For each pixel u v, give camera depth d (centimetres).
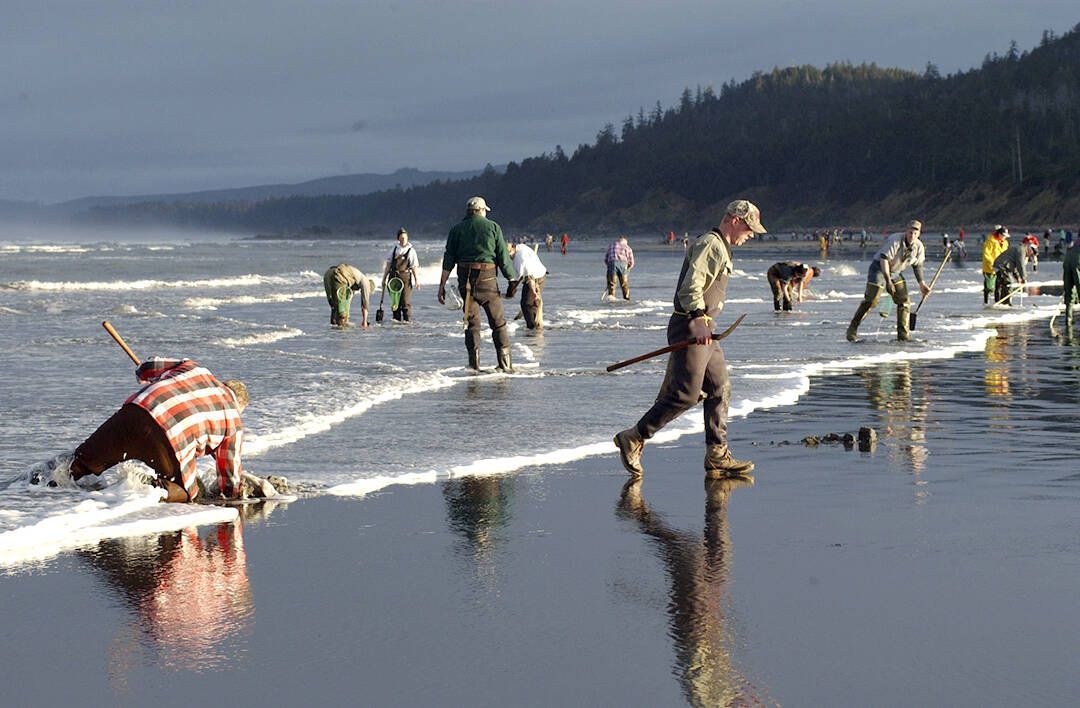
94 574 853
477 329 2173
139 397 1083
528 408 1711
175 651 685
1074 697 606
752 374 2114
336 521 1023
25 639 707
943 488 1143
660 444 1420
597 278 7475
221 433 1105
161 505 1067
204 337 2939
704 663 660
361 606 773
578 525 1004
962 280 6322
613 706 598
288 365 2273
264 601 785
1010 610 752
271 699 610
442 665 659
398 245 3572
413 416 1631
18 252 16338
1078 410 1680
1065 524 987
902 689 618
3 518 997
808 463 1286
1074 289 3306
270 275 8394
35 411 1664
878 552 902
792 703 601
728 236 1238
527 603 777
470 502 1100
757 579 830
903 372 2173
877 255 2714
